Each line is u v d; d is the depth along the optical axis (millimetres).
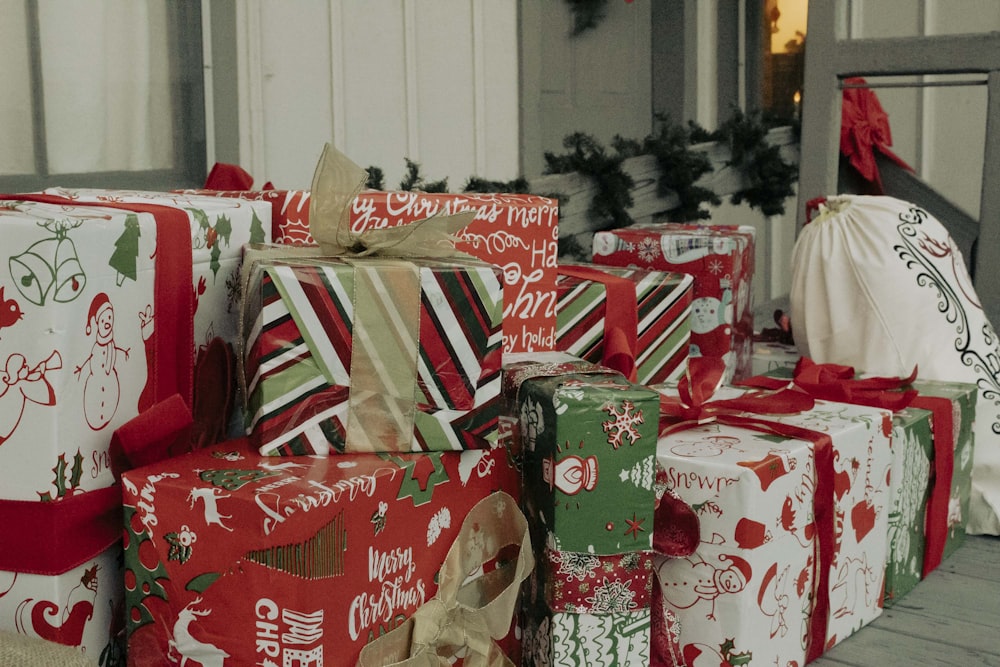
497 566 869
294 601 679
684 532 893
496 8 2756
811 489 958
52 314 669
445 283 788
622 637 839
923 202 2469
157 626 719
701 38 3633
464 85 2672
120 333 737
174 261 796
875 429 1064
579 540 820
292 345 759
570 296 1158
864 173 2391
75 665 646
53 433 679
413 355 784
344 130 2299
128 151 1780
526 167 2930
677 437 977
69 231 677
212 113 1932
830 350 1450
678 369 1255
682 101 3562
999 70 2023
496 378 807
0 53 1560
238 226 907
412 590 777
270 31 2086
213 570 695
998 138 2045
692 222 2662
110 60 1732
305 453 771
